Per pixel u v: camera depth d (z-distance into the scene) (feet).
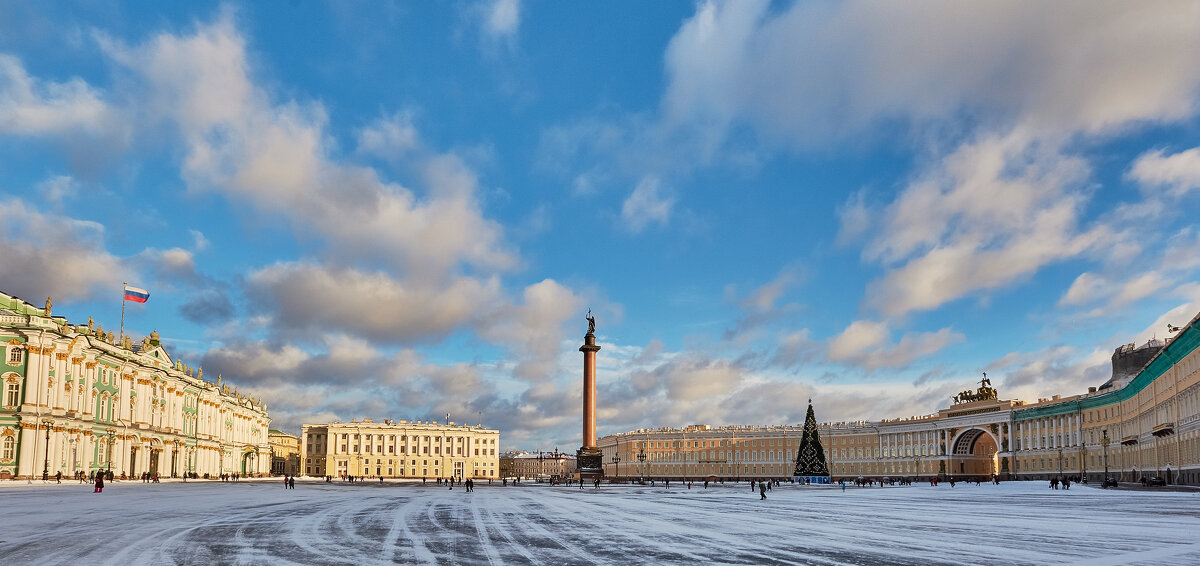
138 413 337.72
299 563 62.64
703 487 323.16
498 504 157.58
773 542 78.95
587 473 352.69
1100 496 197.88
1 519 101.19
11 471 262.26
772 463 626.23
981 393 518.78
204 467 423.23
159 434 357.82
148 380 344.90
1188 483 254.27
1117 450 369.91
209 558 65.00
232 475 457.27
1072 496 200.54
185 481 351.05
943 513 126.11
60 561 62.44
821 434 615.57
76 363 286.46
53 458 271.08
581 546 75.66
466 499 184.14
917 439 549.13
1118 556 66.33
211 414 437.58
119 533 84.28
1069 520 107.24
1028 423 461.78
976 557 66.13
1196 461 245.45
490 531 91.25
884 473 572.92
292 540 79.46
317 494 211.00
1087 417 407.85
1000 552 69.51
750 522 106.42
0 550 69.21
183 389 391.45
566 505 154.30
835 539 81.82
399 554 69.05
